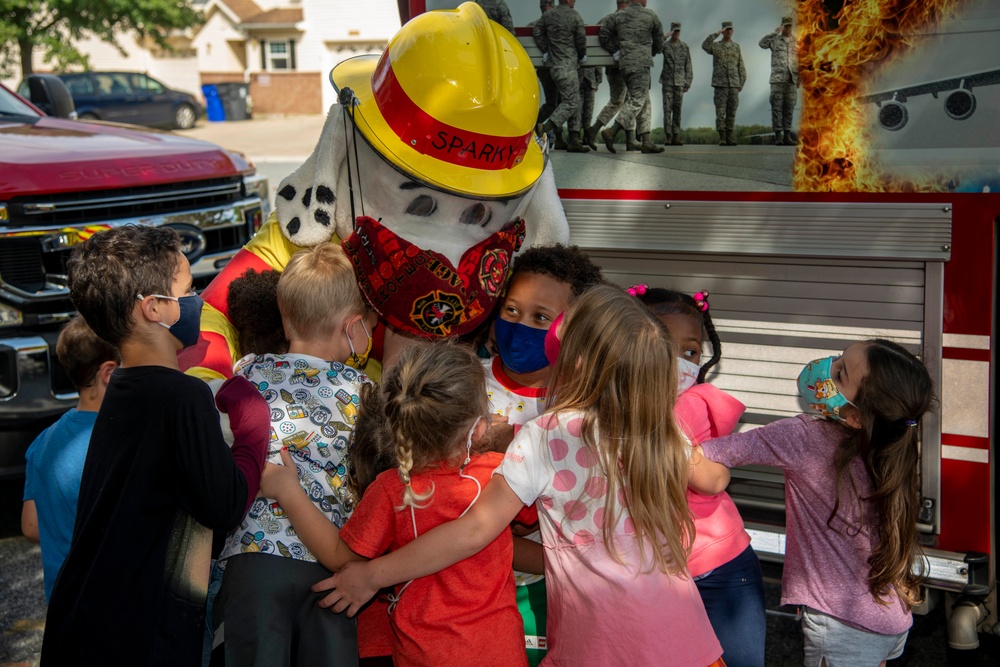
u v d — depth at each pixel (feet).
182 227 16.02
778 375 11.23
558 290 9.22
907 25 9.96
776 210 10.87
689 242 11.34
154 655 7.14
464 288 9.12
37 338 13.79
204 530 7.39
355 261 9.20
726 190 11.05
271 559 7.75
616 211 11.60
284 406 8.07
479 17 9.18
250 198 17.49
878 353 8.73
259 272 10.05
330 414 8.18
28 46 68.28
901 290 10.55
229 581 7.83
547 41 11.43
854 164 10.45
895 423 8.66
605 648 7.52
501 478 7.70
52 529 9.61
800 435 9.02
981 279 10.19
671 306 10.15
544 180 10.55
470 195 8.91
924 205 10.27
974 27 9.74
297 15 97.60
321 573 7.93
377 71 9.53
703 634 7.72
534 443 7.73
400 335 9.61
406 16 12.19
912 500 8.75
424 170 8.87
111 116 75.05
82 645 7.12
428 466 7.73
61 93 20.12
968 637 10.77
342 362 8.75
